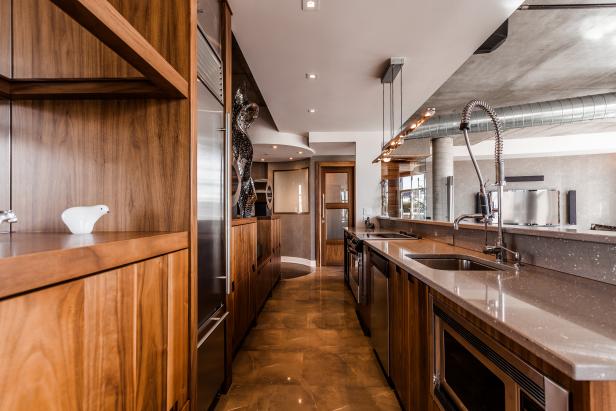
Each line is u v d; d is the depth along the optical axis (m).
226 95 2.04
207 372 1.70
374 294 2.54
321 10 2.15
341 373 2.32
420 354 1.52
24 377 0.54
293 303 4.12
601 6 2.42
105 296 0.74
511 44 3.14
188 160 1.21
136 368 0.86
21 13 1.15
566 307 0.88
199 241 1.59
